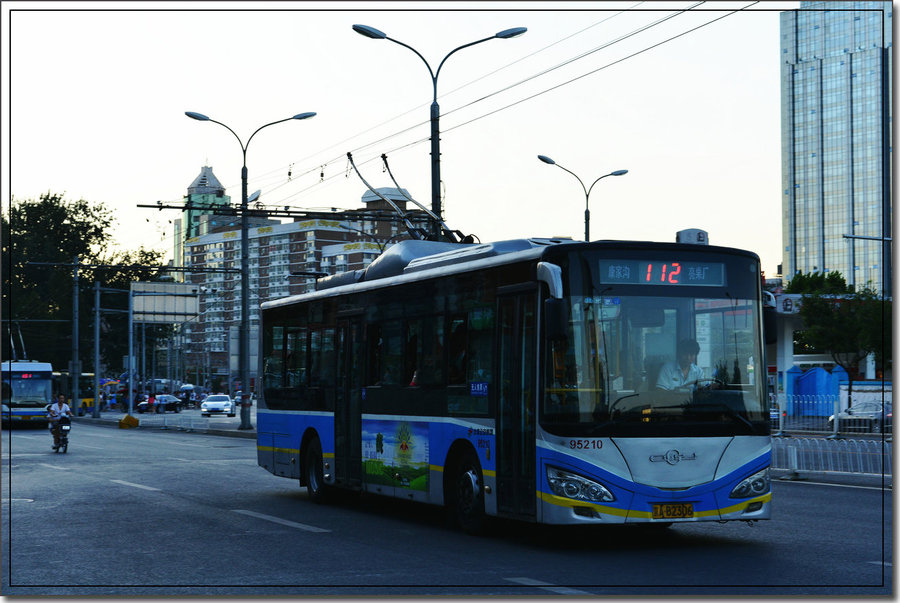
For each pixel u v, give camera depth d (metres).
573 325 10.86
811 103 180.25
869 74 173.75
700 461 10.89
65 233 99.19
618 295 10.98
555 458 10.80
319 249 199.00
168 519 14.26
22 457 28.91
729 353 11.23
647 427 10.78
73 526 13.53
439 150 26.27
